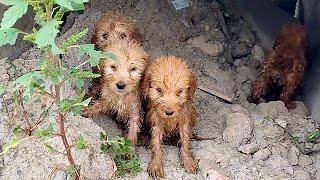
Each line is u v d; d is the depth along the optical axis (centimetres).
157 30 128
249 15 144
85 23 120
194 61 127
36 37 72
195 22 135
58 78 85
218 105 116
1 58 107
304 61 127
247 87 130
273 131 108
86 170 92
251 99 127
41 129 87
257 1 147
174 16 133
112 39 104
